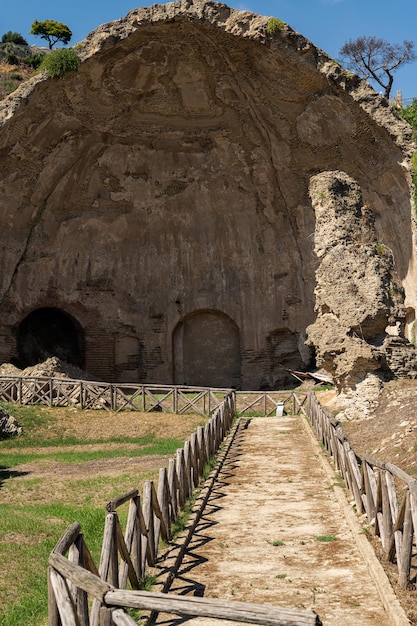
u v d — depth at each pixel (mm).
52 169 30203
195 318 34000
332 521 9984
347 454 11180
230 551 8812
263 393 25406
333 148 28797
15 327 31000
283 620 4441
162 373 33188
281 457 15477
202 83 29203
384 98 26453
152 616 6539
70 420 21984
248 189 32031
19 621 6746
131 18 26688
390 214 27797
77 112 28938
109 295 33062
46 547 9109
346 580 7574
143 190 32500
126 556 6879
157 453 17703
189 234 33312
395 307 20344
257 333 32812
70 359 33594
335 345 19984
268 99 28734
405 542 6996
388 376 19562
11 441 19938
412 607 6473
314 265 31391
